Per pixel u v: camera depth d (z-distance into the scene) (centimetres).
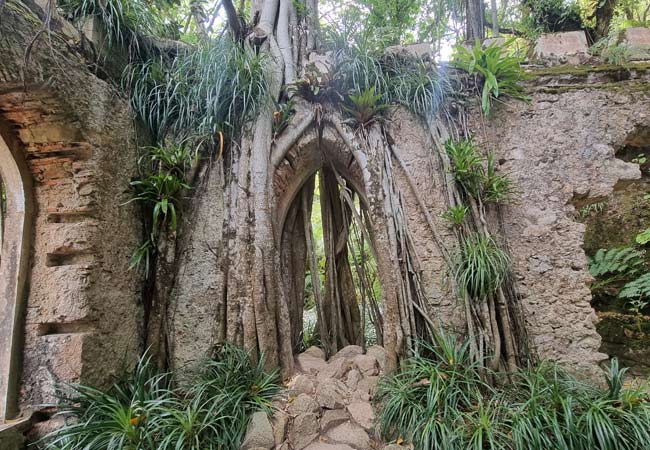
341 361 309
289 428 233
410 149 322
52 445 199
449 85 326
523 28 507
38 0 229
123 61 306
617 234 466
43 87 216
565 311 283
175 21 396
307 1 405
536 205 302
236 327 288
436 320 290
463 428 208
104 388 249
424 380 249
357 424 243
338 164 366
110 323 261
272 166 318
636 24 472
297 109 337
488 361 268
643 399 217
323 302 403
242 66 310
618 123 306
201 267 304
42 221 255
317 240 781
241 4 415
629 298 419
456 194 303
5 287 242
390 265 296
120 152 283
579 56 345
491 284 273
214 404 220
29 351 239
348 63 338
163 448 188
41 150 253
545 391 225
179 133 323
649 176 464
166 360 291
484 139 319
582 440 194
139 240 297
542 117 315
